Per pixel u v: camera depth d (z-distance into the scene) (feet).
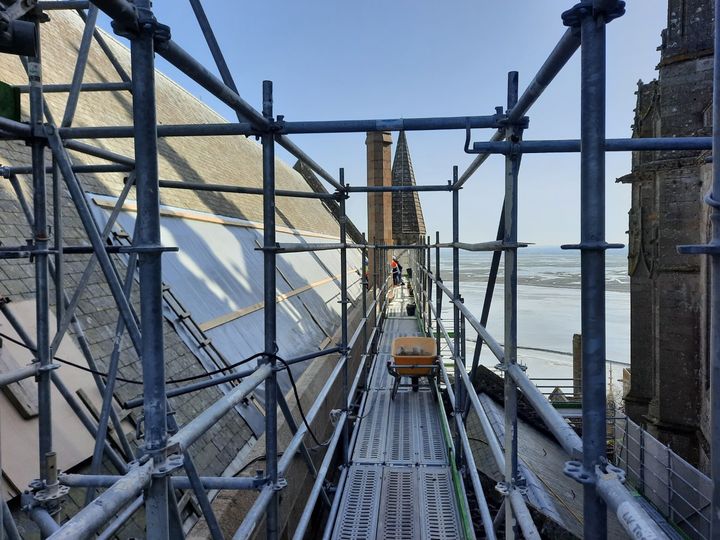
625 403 52.70
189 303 24.00
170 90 48.26
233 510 15.30
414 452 24.43
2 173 11.97
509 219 10.94
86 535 4.88
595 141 6.07
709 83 44.09
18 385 13.43
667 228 45.34
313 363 29.09
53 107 24.80
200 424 7.43
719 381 4.30
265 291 11.80
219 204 38.40
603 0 5.74
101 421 11.09
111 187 24.67
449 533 18.10
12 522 8.80
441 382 39.50
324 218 88.53
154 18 6.35
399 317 64.59
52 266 15.60
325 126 12.07
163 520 6.56
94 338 16.94
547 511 24.06
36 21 9.91
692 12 44.86
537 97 9.21
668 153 45.73
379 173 73.77
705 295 40.52
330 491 20.56
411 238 95.25
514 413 10.85
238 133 11.65
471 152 11.56
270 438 11.55
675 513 32.53
